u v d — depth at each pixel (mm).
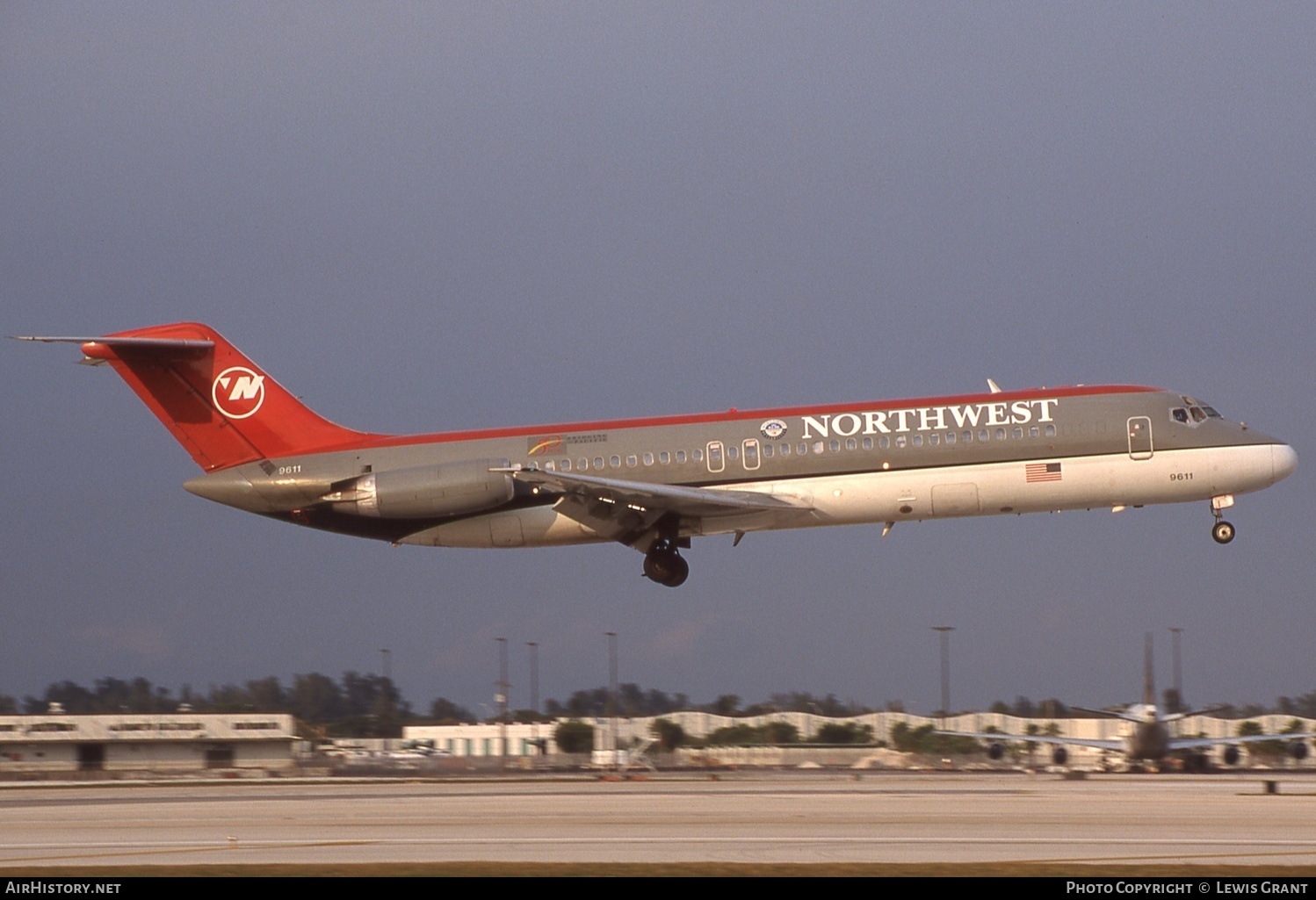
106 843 78375
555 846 75500
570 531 142625
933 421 138875
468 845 76188
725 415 142000
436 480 137750
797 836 78688
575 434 141875
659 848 74250
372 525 144625
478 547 144875
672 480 139125
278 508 144500
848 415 139750
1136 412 139250
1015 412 139500
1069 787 118875
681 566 142000
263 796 117000
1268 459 138875
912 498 138125
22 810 100938
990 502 138625
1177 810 91500
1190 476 138750
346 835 80938
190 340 145000
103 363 144125
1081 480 138125
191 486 144625
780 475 138500
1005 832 80625
